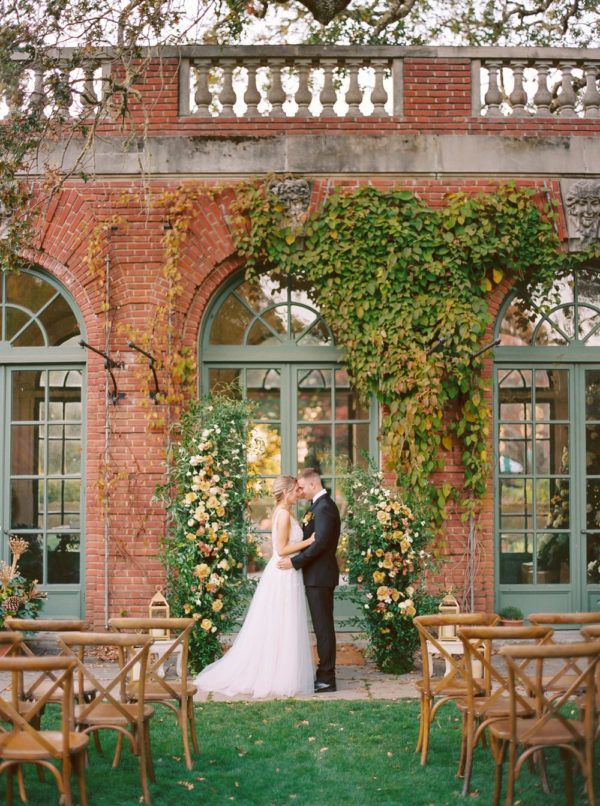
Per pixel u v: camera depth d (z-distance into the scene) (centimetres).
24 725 444
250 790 515
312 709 688
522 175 930
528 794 501
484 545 916
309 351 946
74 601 940
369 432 945
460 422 906
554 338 963
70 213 925
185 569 810
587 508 959
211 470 822
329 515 764
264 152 921
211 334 951
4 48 839
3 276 953
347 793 509
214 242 922
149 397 908
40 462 953
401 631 804
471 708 513
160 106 933
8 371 959
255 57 938
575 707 667
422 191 925
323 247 909
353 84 941
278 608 750
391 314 902
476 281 923
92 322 927
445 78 941
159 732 630
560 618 563
